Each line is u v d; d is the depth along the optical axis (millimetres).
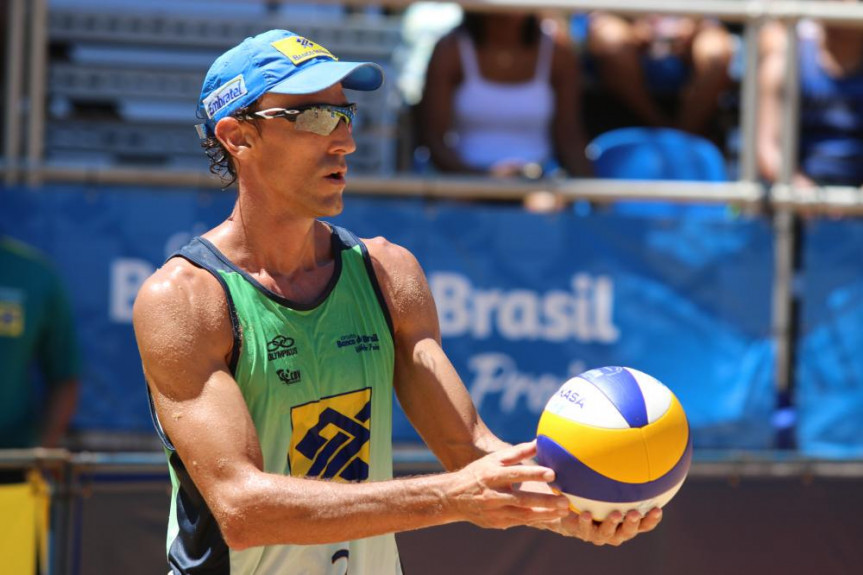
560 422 9594
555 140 22859
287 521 8953
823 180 22453
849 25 21281
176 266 9930
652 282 20625
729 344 20719
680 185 20891
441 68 22516
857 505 17359
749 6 21156
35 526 15500
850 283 20906
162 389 9617
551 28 24000
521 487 9969
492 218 20453
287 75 9812
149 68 23594
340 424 10117
